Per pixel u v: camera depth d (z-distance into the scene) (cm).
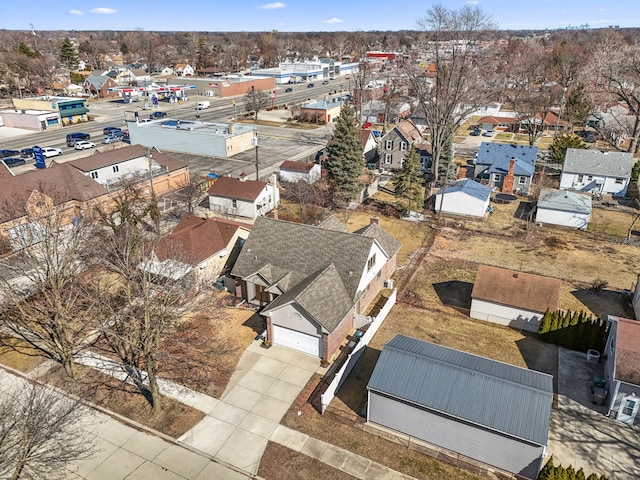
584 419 2452
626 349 2445
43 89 13750
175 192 5900
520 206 5597
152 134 7919
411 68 5978
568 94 10081
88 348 2945
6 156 7181
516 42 14500
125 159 5625
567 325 3027
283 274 3256
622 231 4872
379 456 2217
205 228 3791
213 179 6225
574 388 2677
